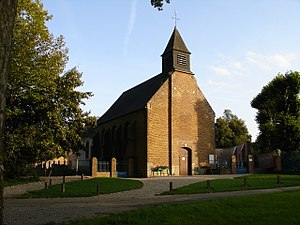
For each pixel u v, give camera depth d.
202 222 9.94
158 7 10.96
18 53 24.53
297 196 14.41
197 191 19.95
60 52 28.39
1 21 4.82
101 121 54.34
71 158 61.22
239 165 45.34
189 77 44.41
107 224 9.87
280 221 9.73
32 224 10.38
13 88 25.59
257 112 48.03
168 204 13.10
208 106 45.19
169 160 40.69
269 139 44.53
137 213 10.90
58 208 13.86
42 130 28.78
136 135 42.31
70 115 32.22
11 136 26.36
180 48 44.38
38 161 29.80
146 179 30.38
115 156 46.59
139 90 50.25
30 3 25.30
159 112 41.06
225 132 74.69
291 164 39.41
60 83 31.23
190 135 42.75
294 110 44.22
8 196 18.95
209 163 43.38
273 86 46.25
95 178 28.41
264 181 25.12
